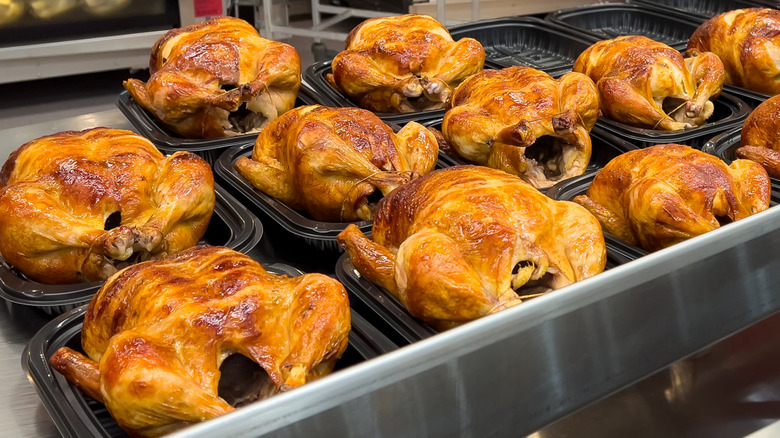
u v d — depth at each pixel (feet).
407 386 3.48
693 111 5.70
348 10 8.70
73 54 7.91
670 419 4.25
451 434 3.72
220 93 5.67
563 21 7.30
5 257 4.83
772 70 5.99
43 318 4.72
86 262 4.79
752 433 4.34
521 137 5.14
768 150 5.28
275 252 5.10
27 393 4.46
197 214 4.96
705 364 4.32
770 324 4.42
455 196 4.58
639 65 5.78
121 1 7.85
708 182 4.84
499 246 4.46
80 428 4.23
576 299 3.85
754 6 7.61
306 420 3.25
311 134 5.09
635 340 4.19
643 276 4.05
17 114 8.11
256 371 4.37
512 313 3.68
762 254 4.33
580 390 4.12
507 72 5.62
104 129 5.11
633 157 5.02
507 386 3.82
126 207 4.86
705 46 6.26
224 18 6.07
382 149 5.11
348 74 5.92
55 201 4.81
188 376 4.19
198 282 4.33
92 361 4.33
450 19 8.11
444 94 5.91
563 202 4.66
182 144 5.62
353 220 5.16
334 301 4.29
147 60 8.18
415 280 4.46
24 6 7.64
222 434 3.06
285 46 5.82
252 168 5.27
